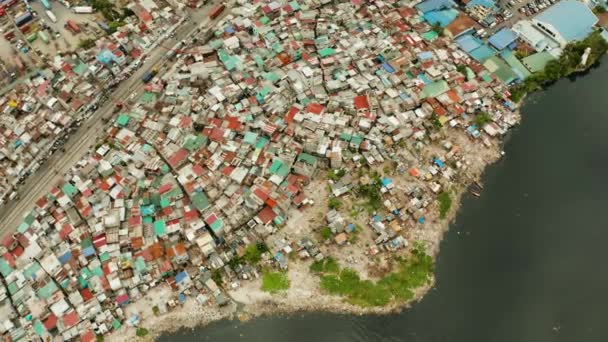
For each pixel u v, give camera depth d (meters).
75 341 79.81
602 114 105.31
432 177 94.81
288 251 86.75
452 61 109.69
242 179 91.69
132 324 81.19
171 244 86.94
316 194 92.00
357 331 81.38
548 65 108.81
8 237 89.56
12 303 82.44
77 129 102.38
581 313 81.06
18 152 98.50
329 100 102.00
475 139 99.94
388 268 85.81
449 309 82.69
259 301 83.50
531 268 86.06
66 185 93.31
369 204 90.94
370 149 95.50
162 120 100.81
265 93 102.69
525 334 79.62
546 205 92.94
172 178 93.75
